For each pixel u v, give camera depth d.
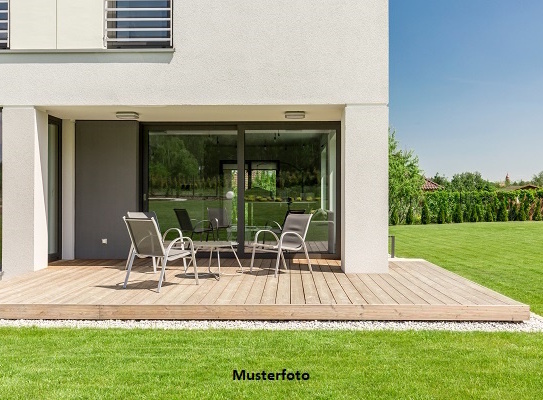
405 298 5.74
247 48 7.66
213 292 6.12
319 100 7.64
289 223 8.13
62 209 9.30
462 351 4.39
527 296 7.20
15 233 7.80
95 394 3.44
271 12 7.64
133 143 9.29
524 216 27.59
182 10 7.68
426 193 27.38
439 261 11.31
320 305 5.39
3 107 7.75
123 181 9.31
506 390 3.54
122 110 8.22
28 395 3.42
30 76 7.73
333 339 4.75
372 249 7.67
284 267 8.30
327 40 7.63
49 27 7.70
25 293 6.08
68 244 9.30
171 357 4.21
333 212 9.44
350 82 7.62
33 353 4.31
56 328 5.15
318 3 7.63
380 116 7.62
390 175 27.33
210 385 3.62
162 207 9.59
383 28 7.61
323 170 9.45
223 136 9.57
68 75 7.71
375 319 5.39
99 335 4.88
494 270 9.85
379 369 3.95
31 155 7.77
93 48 7.68
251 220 9.48
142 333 4.96
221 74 7.66
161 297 5.81
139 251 6.41
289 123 9.44
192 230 9.53
